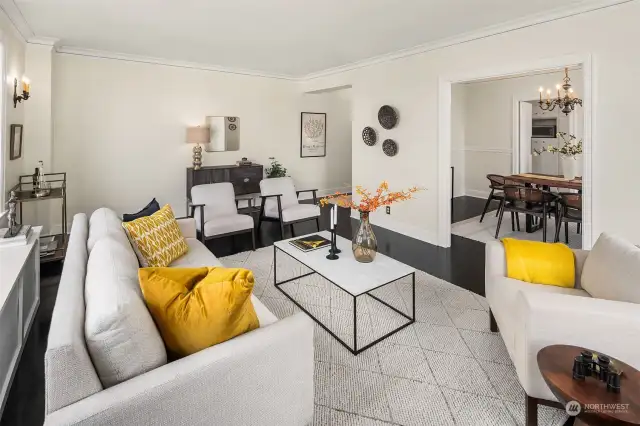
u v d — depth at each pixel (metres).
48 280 3.36
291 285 3.30
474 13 3.29
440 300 2.98
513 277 2.27
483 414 1.76
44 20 3.55
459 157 7.91
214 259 2.87
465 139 7.91
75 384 1.04
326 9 3.24
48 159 4.33
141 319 1.23
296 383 1.46
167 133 5.59
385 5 3.12
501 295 2.12
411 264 3.87
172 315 1.35
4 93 3.26
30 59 4.13
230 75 6.11
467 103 7.80
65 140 4.80
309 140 7.32
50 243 3.86
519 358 1.71
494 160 7.43
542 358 1.39
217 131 6.00
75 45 4.48
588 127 3.11
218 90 6.00
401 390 1.93
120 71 5.11
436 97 4.34
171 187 5.72
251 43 4.34
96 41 4.30
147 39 4.20
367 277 2.46
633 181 2.93
